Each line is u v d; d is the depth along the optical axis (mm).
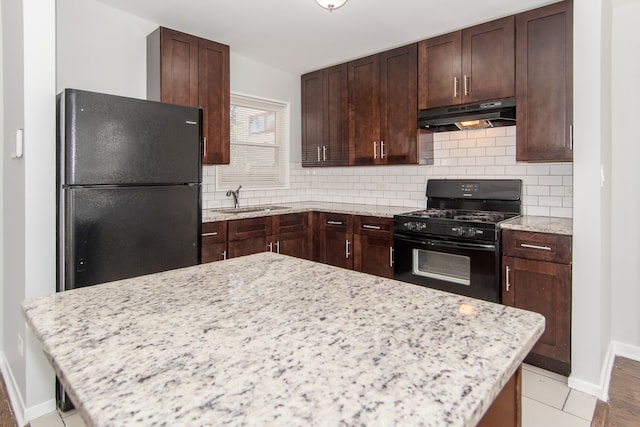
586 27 2023
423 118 3057
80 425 1813
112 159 1945
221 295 980
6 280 2256
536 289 2262
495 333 747
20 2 1844
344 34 3020
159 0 2477
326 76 3820
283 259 1415
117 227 1977
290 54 3477
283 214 3369
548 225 2287
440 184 3303
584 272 2080
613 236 2539
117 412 490
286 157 4125
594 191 2031
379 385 558
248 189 3779
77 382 559
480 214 2932
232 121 3639
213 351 664
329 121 3797
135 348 673
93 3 2529
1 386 2168
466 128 3059
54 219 1892
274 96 3914
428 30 2918
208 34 3016
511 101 2596
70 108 1814
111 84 2631
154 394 532
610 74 2422
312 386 554
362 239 3270
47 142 1863
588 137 2039
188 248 2273
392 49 3275
